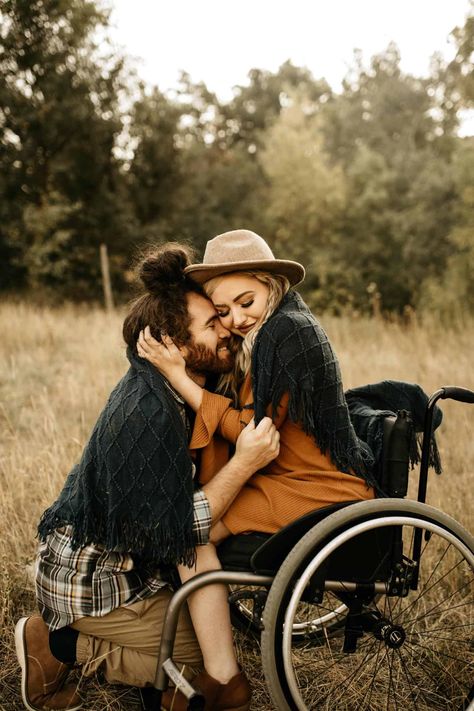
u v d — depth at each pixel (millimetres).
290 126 19656
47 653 1977
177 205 21438
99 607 1913
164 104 20391
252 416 1922
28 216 16234
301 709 1787
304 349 1857
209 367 2004
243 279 1984
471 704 2045
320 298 18047
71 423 4625
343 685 2201
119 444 1831
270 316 1986
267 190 22531
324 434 1904
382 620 1934
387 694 2156
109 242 19141
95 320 9953
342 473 1930
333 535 1823
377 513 1833
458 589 2604
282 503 1894
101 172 19203
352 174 19047
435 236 16688
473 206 13883
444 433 4613
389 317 12727
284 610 1772
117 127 18703
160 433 1820
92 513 1892
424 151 20109
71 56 17562
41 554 2016
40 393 5492
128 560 1925
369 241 18141
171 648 1840
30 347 7945
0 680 2189
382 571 1907
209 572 1825
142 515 1791
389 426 1993
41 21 16688
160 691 1852
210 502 1853
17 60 16969
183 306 1953
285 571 1751
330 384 1896
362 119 25766
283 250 19188
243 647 2373
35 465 3574
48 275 17766
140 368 1959
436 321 10961
